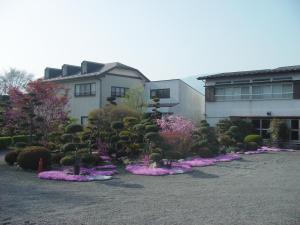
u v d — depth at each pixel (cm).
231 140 2219
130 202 852
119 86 3284
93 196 921
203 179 1221
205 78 2925
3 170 1367
